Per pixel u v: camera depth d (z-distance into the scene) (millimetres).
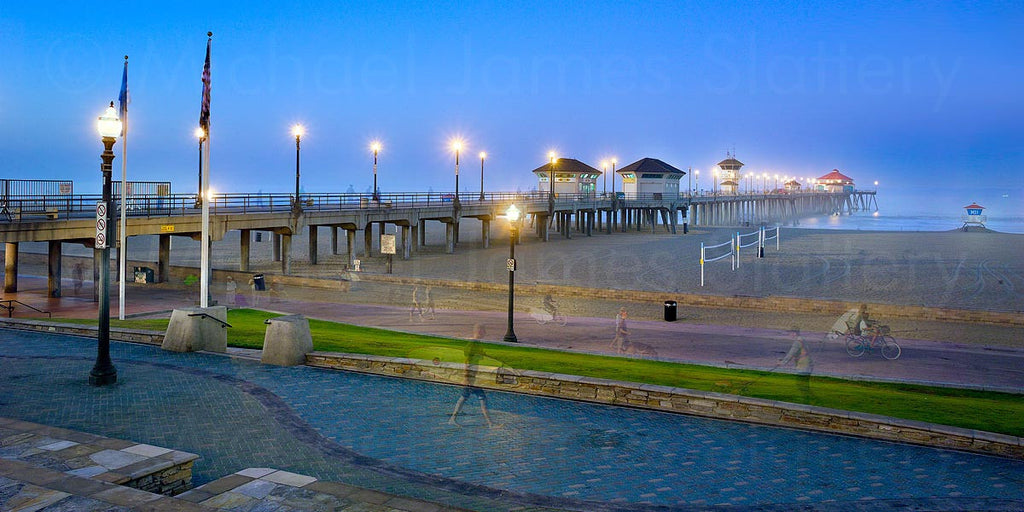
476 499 9383
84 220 35469
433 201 75812
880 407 14477
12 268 38125
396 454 11141
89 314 31344
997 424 13492
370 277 46469
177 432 11812
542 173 114688
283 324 17406
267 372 16531
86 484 7684
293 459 10711
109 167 14508
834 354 25438
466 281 43375
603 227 117062
